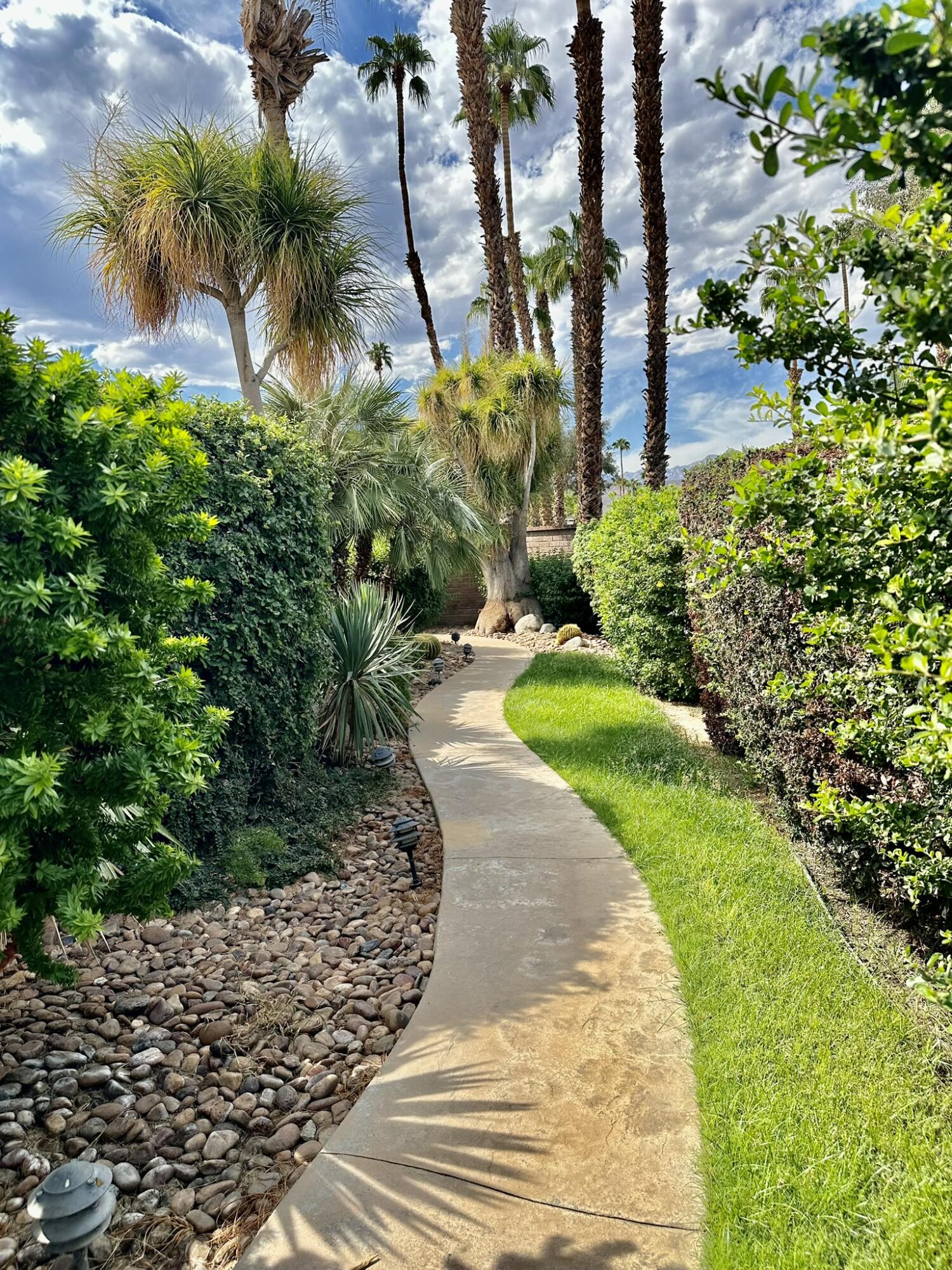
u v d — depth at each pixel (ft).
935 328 3.33
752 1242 5.80
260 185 21.57
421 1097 7.75
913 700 7.14
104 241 21.83
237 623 14.21
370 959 11.05
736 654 15.39
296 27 26.55
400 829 13.07
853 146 2.70
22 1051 8.69
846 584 5.28
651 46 36.32
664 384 41.14
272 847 14.11
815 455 5.34
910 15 2.35
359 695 20.07
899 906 10.09
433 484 37.11
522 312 70.33
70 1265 6.02
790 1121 6.88
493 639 49.47
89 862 7.52
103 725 7.08
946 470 3.49
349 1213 6.43
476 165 47.73
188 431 13.89
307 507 16.71
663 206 38.83
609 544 30.81
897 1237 5.57
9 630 6.40
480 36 45.47
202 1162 7.29
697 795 16.02
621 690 28.58
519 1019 8.93
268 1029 9.38
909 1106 6.95
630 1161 6.77
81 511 7.09
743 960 9.53
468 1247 6.04
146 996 9.93
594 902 11.70
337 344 24.49
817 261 4.20
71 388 7.31
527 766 19.44
